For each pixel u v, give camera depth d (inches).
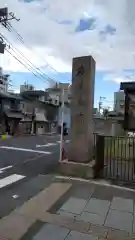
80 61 300.2
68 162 300.5
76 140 302.7
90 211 185.0
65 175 298.2
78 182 268.4
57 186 253.1
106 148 382.0
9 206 193.6
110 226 160.1
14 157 478.6
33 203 200.8
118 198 216.2
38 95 1558.8
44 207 191.8
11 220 165.0
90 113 303.4
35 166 383.9
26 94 1553.9
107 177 289.6
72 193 229.1
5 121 1218.6
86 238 142.3
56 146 757.9
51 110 1720.0
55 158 490.0
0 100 1195.3
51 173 319.9
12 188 249.4
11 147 656.4
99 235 146.9
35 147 693.9
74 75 303.1
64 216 174.4
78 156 301.1
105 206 195.9
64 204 199.2
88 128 297.6
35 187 252.1
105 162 380.8
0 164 390.9
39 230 150.8
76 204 199.6
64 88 364.5
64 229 153.3
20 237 140.5
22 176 306.2
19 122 1346.0
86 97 296.4
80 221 166.2
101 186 253.6
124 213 182.4
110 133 735.7
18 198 215.2
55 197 217.3
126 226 160.7
